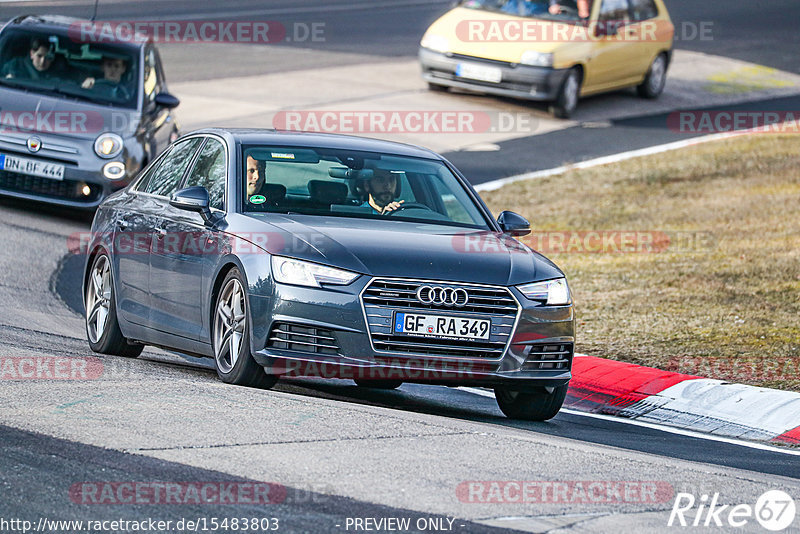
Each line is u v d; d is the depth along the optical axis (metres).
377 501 18.61
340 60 93.50
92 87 54.50
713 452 27.73
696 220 58.03
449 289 26.17
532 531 17.72
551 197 62.84
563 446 23.56
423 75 82.19
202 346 28.55
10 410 22.58
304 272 26.03
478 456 21.80
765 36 116.12
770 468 26.38
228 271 27.75
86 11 107.00
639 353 37.53
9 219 50.91
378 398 30.70
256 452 20.67
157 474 19.28
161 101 55.19
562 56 78.88
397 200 30.03
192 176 31.42
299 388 30.31
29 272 43.09
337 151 31.30
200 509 17.81
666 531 18.38
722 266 49.06
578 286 46.97
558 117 80.56
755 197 62.12
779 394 32.62
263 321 26.11
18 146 50.88
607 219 58.69
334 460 20.55
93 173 50.84
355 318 25.75
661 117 83.69
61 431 21.30
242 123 71.88
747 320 41.19
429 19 116.06
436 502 18.77
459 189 31.69
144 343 31.97
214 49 95.69
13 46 55.19
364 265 26.09
